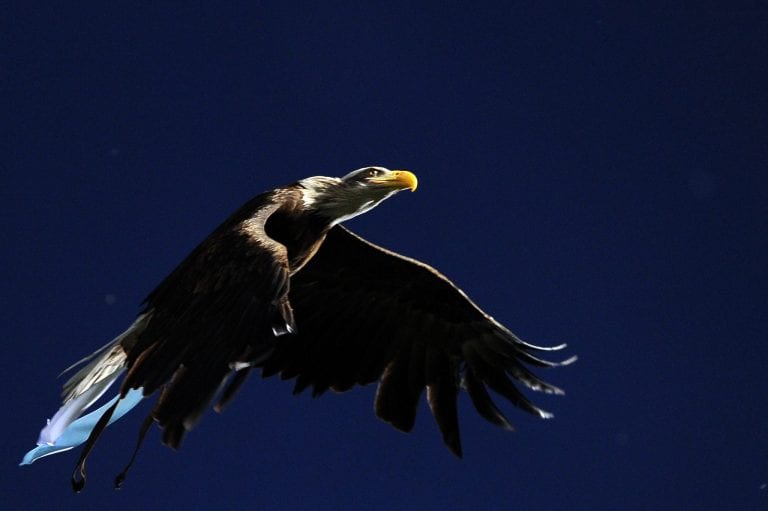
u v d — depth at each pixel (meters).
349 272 13.40
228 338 9.37
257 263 9.67
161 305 10.05
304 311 13.41
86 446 9.33
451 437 13.13
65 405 10.57
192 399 9.19
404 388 13.34
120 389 9.44
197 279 9.88
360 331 13.48
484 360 13.25
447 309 13.35
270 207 11.25
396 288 13.42
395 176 12.46
